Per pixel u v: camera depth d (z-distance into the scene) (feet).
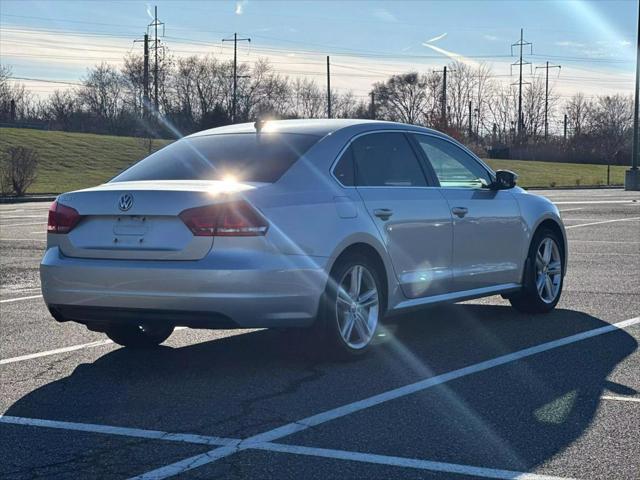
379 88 304.91
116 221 20.04
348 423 16.58
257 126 23.30
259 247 19.17
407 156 24.02
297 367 21.16
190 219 19.19
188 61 296.92
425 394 18.54
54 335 25.46
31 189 140.97
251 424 16.62
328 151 21.84
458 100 301.43
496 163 243.19
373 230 21.71
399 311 22.86
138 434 16.19
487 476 13.82
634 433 15.88
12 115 285.84
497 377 19.90
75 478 13.99
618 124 319.88
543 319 27.04
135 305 19.54
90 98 314.35
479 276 25.31
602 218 69.72
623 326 25.70
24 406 18.16
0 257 45.70
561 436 15.72
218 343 24.25
